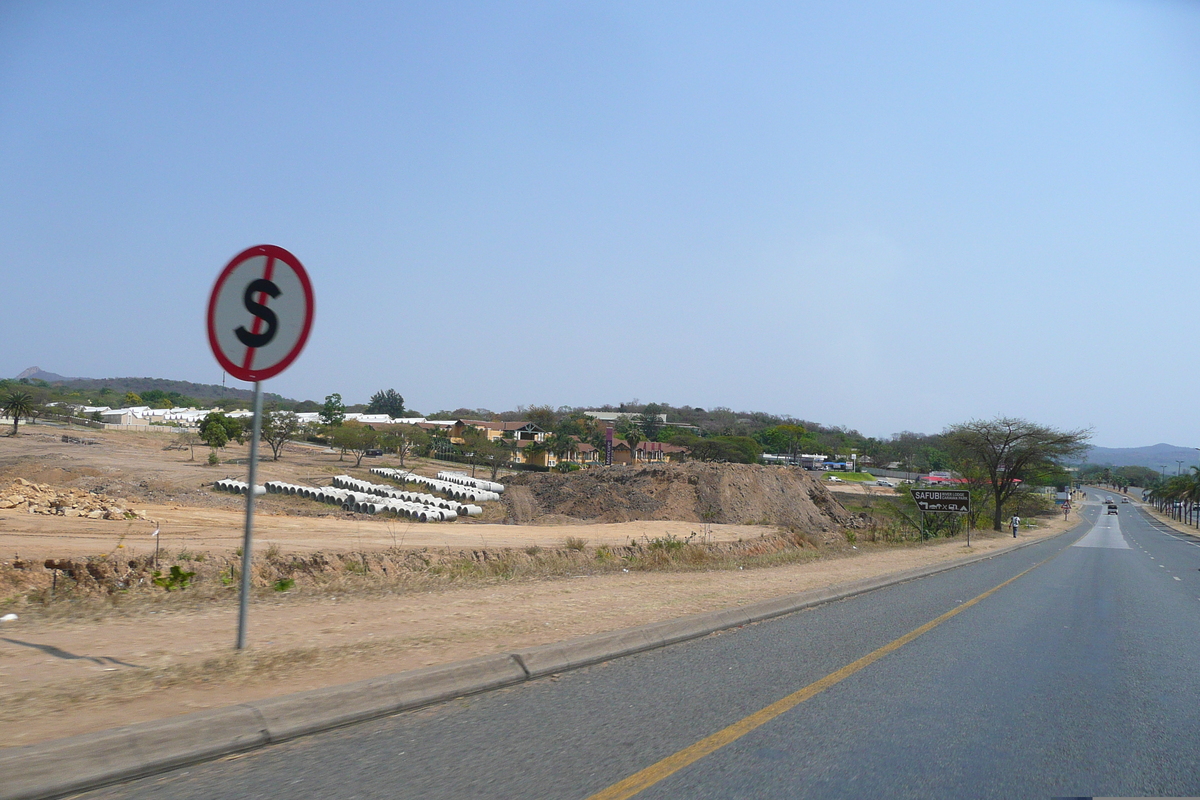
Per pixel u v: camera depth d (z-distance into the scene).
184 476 56.19
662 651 8.75
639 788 4.57
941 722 6.32
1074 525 86.19
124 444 83.19
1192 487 108.88
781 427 169.12
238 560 14.45
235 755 4.84
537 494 53.25
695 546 22.17
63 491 26.58
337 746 5.09
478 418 175.88
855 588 15.60
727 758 5.20
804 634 10.25
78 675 6.09
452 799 4.27
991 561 29.12
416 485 60.19
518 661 7.25
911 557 26.34
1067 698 7.32
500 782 4.57
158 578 11.30
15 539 15.48
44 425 99.69
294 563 15.29
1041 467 62.59
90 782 4.20
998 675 8.21
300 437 107.12
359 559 16.47
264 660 6.64
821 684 7.40
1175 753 5.73
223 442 74.56
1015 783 4.99
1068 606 14.98
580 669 7.68
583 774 4.76
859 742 5.70
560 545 22.41
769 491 49.34
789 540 29.52
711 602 11.91
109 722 4.88
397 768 4.71
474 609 10.45
